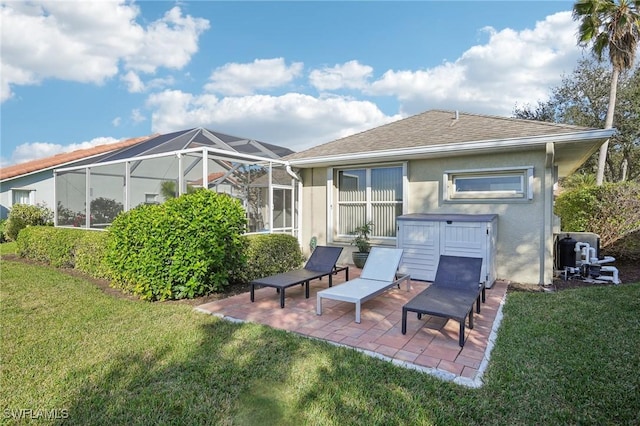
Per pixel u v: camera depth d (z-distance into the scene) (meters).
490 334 4.64
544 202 7.49
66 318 5.41
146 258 6.29
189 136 10.13
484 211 8.18
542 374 3.49
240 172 9.34
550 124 7.45
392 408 2.99
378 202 9.84
